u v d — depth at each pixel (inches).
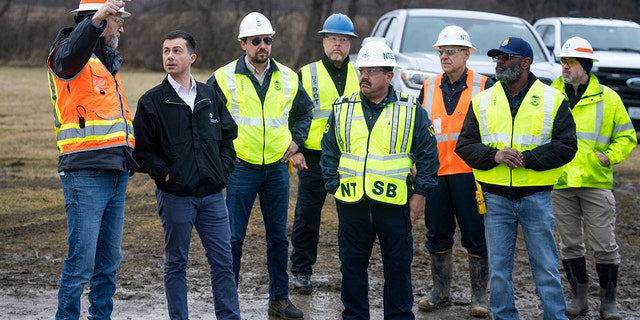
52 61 197.3
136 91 860.6
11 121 646.5
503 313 221.1
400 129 214.2
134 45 1194.0
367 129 215.6
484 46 434.9
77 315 204.1
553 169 216.2
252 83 244.4
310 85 274.2
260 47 242.2
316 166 266.7
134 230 340.8
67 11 1284.4
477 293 251.9
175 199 213.8
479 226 249.1
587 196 250.1
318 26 1154.0
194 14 1216.8
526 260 310.8
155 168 209.8
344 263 219.9
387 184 212.4
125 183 211.3
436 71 401.4
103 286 215.0
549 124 215.8
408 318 217.8
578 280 253.8
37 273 281.3
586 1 1223.5
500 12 1231.5
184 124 213.0
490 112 219.8
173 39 212.5
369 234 218.1
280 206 247.3
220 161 218.2
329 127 222.7
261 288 272.5
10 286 266.4
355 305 219.5
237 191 243.0
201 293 264.4
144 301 254.8
